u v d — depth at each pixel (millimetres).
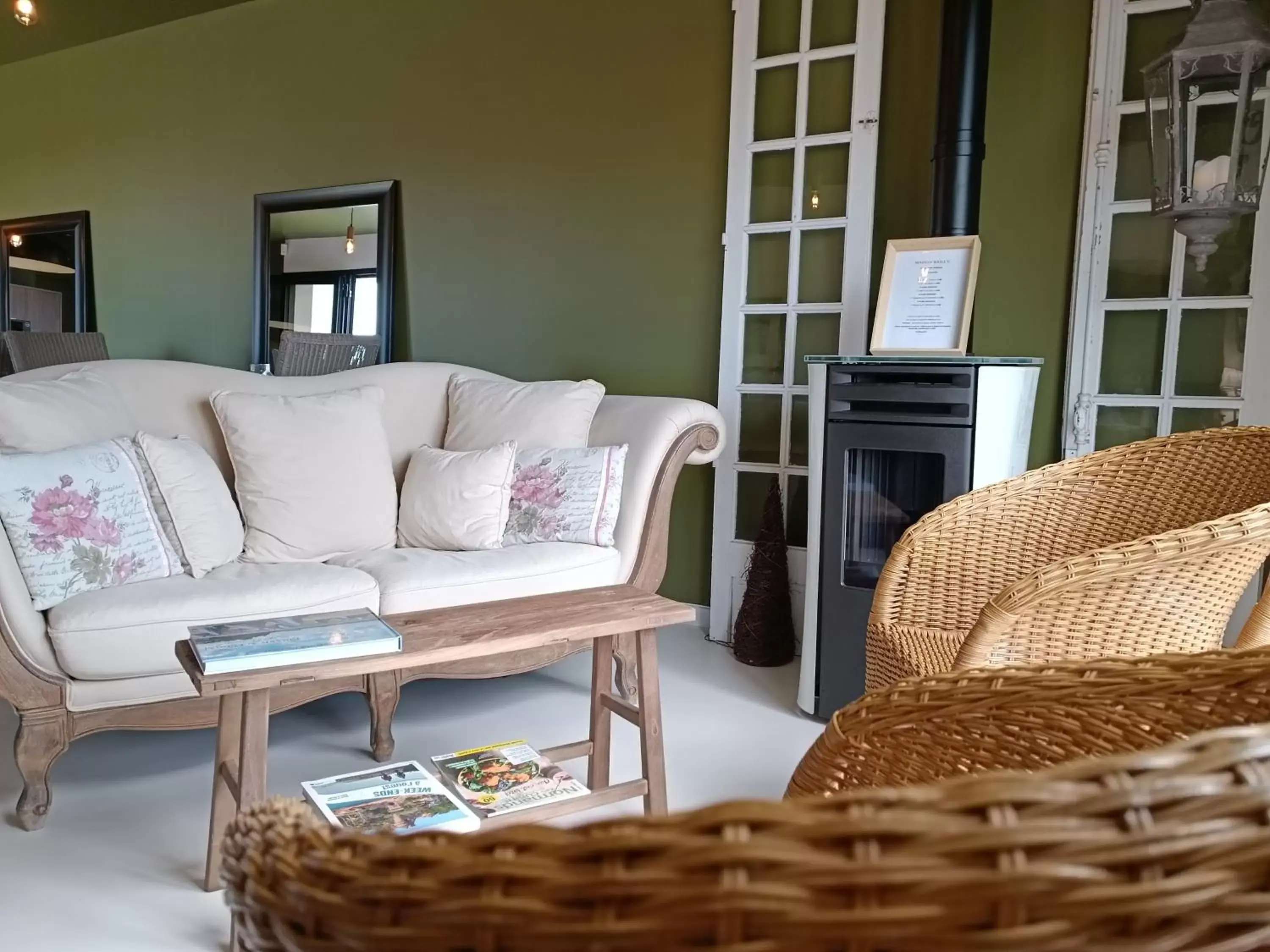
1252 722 875
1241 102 2381
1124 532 1824
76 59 5715
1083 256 2982
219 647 1673
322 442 2787
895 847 375
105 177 5688
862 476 2709
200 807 2178
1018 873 366
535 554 2686
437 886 406
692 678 3145
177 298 5461
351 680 2404
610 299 3926
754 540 3545
